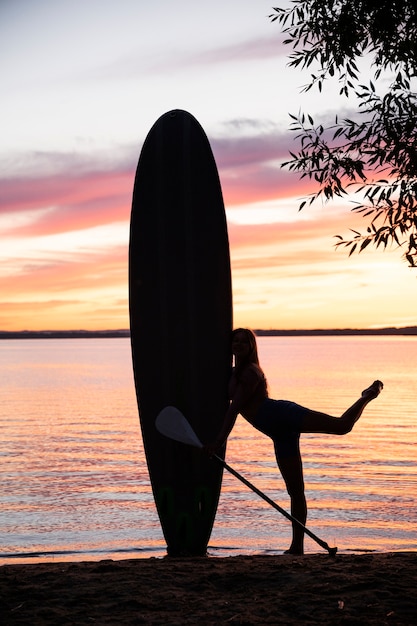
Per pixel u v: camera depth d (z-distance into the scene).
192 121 6.00
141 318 5.86
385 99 4.68
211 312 5.80
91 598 3.48
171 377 5.77
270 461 26.23
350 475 22.84
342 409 46.19
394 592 3.48
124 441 31.92
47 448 29.56
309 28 5.17
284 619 3.15
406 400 58.00
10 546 12.16
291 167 4.84
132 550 11.63
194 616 3.21
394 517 15.71
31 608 3.37
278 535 13.29
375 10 4.83
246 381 5.04
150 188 5.95
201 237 5.88
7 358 184.50
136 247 5.91
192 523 5.71
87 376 94.25
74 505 16.98
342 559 4.28
